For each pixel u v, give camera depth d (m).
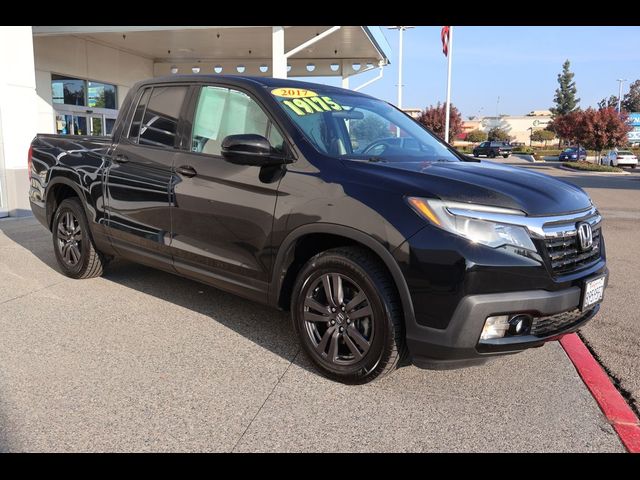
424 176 3.20
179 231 4.19
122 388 3.29
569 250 3.17
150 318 4.48
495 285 2.89
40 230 8.38
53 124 16.06
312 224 3.31
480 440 2.85
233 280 3.89
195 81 4.32
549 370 3.69
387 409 3.13
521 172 3.71
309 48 17.61
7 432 2.80
